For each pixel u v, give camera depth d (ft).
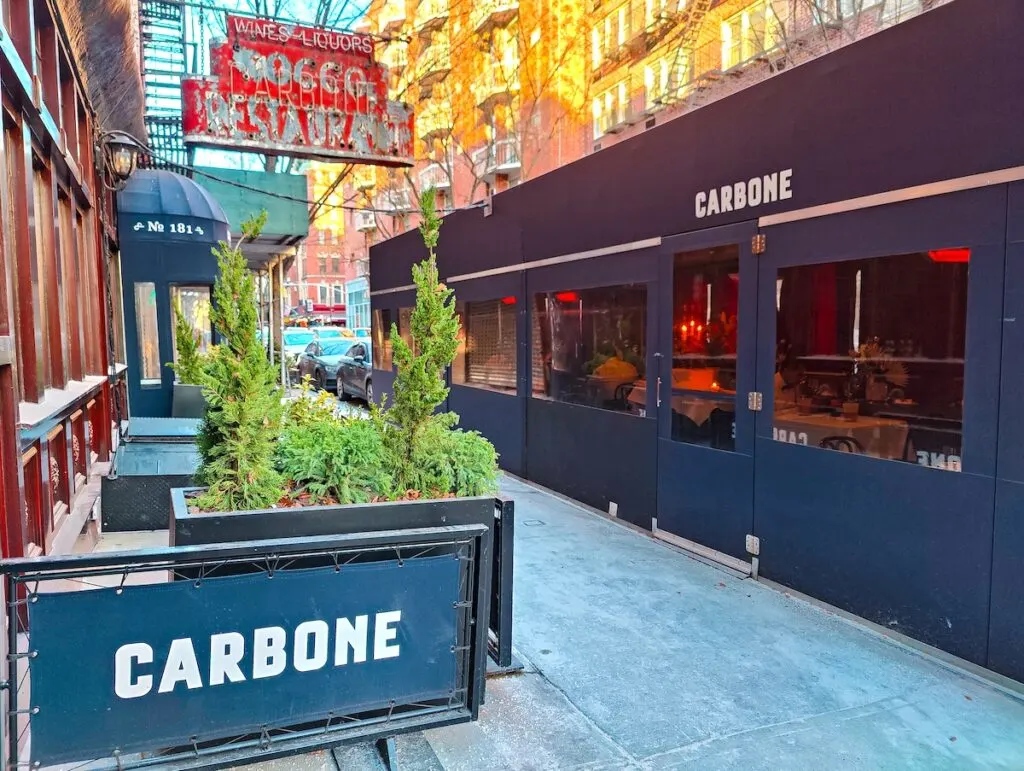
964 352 10.71
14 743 6.23
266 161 45.83
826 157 12.90
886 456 12.03
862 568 12.49
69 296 15.46
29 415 9.70
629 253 18.74
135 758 7.98
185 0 34.71
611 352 19.77
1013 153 9.95
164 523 16.92
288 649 7.34
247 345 9.00
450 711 8.36
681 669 10.89
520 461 25.17
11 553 8.45
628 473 19.07
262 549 7.11
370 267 43.24
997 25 10.09
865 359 12.30
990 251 10.30
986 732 9.17
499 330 26.55
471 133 76.28
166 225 29.86
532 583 14.57
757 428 14.71
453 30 74.08
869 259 12.19
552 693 10.14
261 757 7.25
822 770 8.34
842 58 12.53
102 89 20.27
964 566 10.80
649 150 17.74
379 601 7.75
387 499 9.70
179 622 6.81
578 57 68.28
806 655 11.37
